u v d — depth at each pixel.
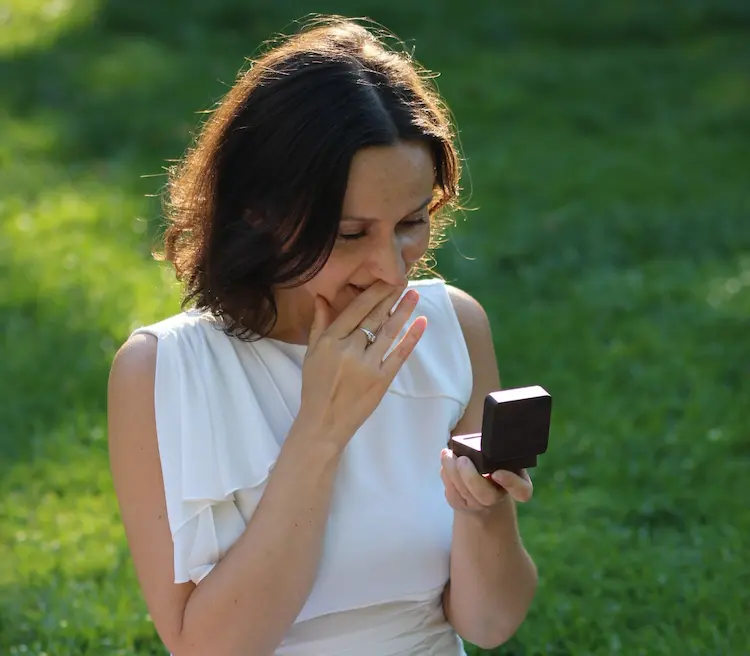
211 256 7.32
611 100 36.53
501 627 8.06
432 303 8.36
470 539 7.63
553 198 28.52
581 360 19.77
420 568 7.77
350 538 7.57
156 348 7.56
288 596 7.11
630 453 16.62
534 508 15.21
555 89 37.50
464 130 33.81
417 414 7.99
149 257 24.25
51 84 36.22
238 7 43.69
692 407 17.81
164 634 7.44
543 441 6.93
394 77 7.00
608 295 22.62
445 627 8.18
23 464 16.25
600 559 14.01
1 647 12.30
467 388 8.27
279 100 6.86
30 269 23.36
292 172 6.78
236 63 38.94
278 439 7.61
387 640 7.81
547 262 24.47
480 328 8.55
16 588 13.33
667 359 19.78
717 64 39.75
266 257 7.11
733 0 45.50
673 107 36.03
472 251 24.95
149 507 7.43
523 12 44.81
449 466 7.03
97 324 20.78
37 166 30.05
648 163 31.22
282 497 7.08
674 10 45.00
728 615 12.79
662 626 12.70
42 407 17.94
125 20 42.88
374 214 6.82
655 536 14.77
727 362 19.72
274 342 7.80
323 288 7.20
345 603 7.64
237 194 7.16
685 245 25.80
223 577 7.10
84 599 12.93
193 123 33.09
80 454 16.45
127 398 7.48
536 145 32.62
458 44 41.88
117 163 30.45
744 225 26.81
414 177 6.84
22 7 44.12
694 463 16.17
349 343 7.11
